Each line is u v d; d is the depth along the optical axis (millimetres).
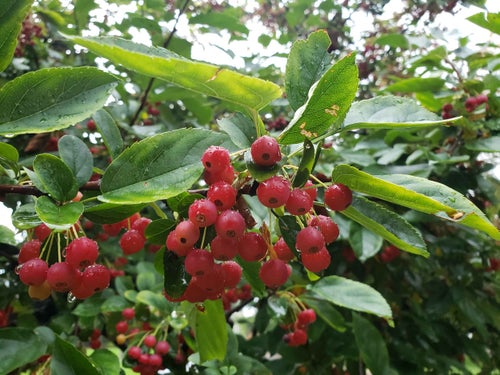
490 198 356
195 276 143
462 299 395
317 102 127
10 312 357
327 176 324
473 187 357
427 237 382
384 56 543
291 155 149
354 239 313
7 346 195
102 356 230
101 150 390
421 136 384
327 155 381
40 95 144
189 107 423
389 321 262
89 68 148
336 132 149
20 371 271
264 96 133
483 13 316
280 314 287
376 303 269
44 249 165
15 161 158
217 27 395
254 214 213
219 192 134
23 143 371
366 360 318
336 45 547
